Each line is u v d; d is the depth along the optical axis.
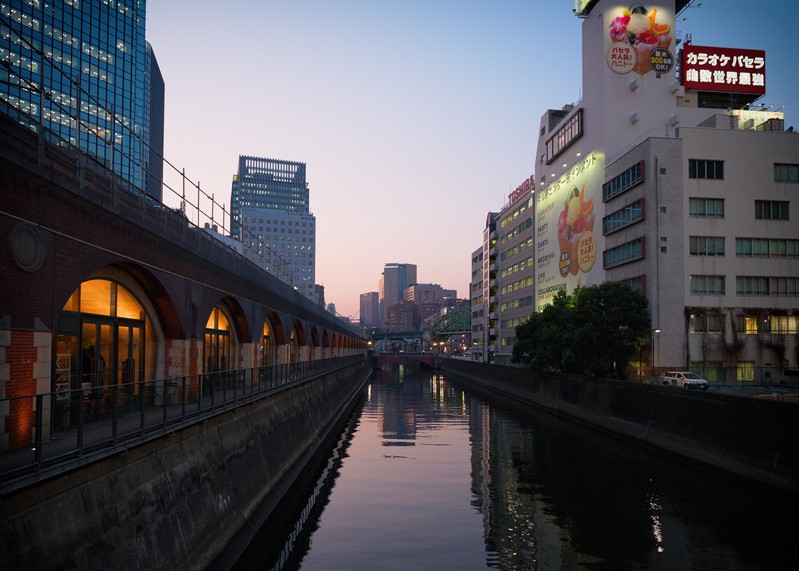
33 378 12.61
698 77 64.69
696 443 31.92
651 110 63.84
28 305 12.53
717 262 51.78
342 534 21.38
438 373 151.38
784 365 51.34
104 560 10.84
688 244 51.66
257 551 19.41
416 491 27.55
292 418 32.69
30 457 10.37
